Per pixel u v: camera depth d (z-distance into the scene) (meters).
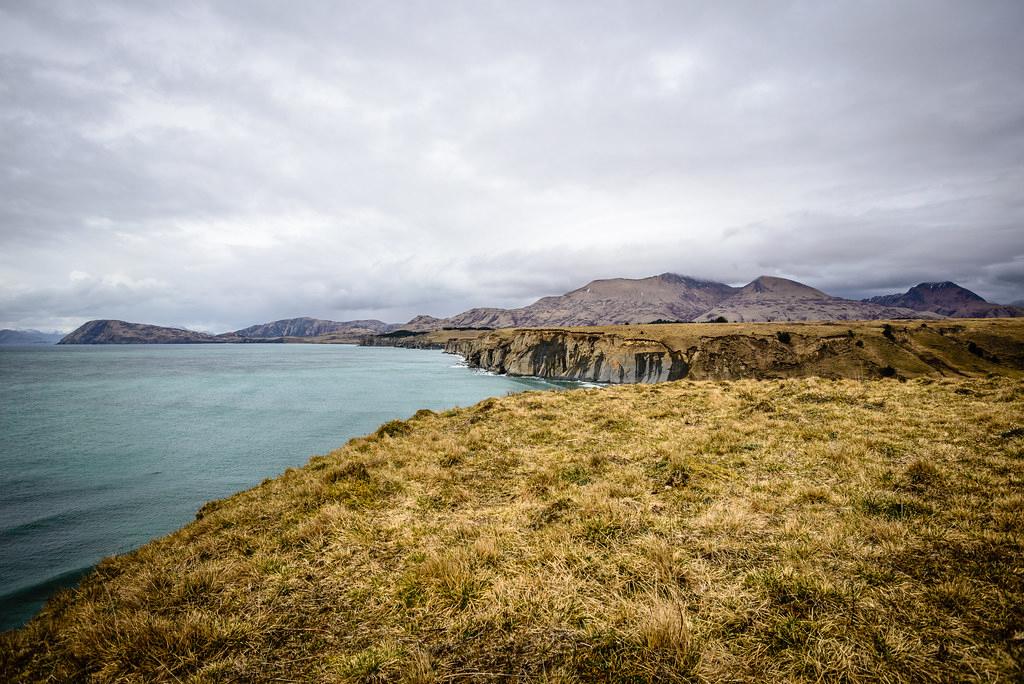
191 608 6.08
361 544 7.67
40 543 21.48
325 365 171.12
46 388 89.44
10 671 5.43
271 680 4.57
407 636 5.00
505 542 7.09
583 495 8.88
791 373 112.88
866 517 7.16
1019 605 4.63
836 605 4.86
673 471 10.16
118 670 5.03
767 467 10.43
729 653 4.32
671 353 120.75
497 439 14.77
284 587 6.46
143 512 25.30
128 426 50.28
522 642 4.70
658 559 6.05
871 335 125.50
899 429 12.77
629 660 4.30
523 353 143.25
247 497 12.42
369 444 15.81
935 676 3.88
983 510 7.14
